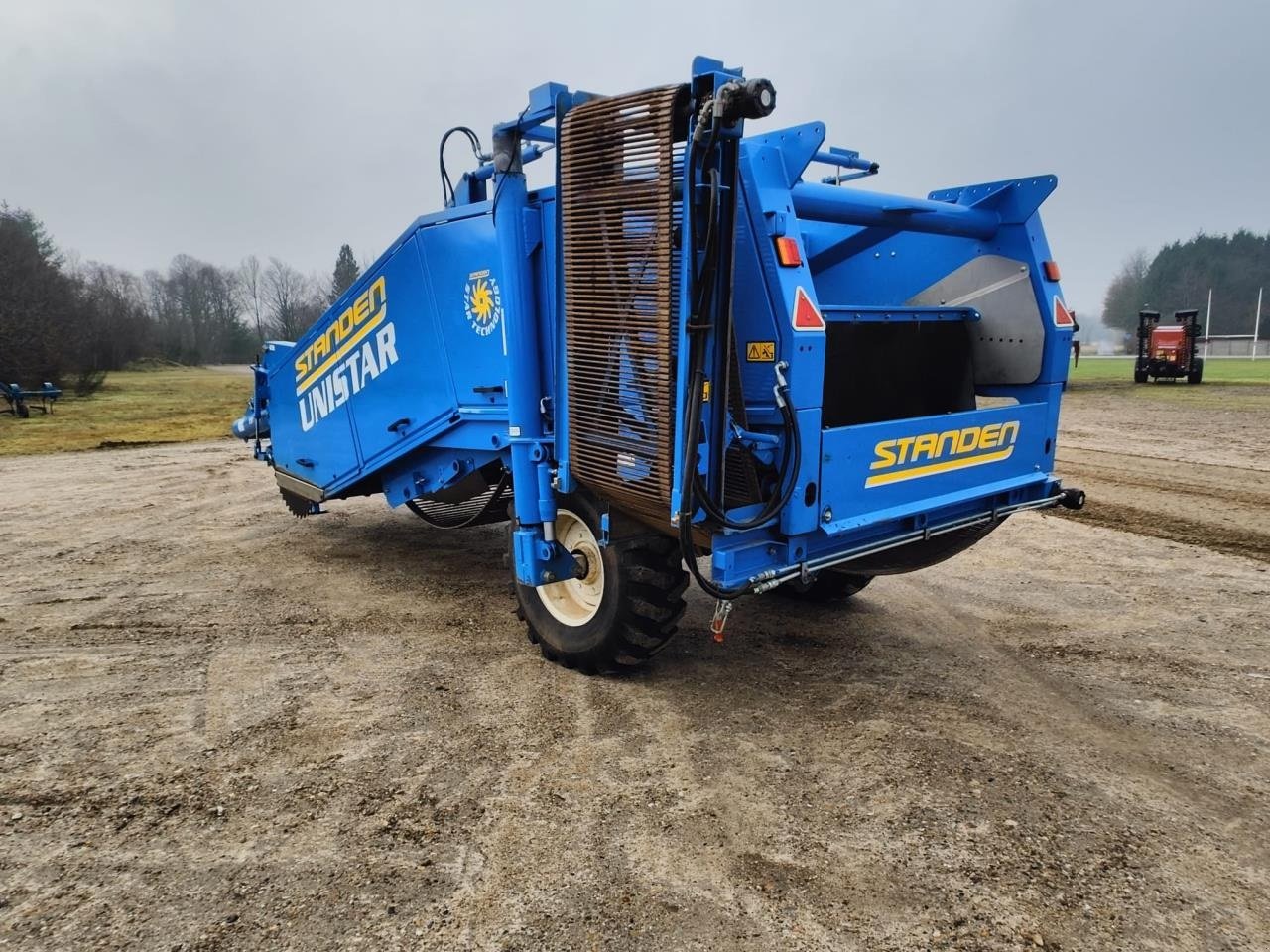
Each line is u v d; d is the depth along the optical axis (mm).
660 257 3357
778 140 3572
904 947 2525
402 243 5641
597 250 3660
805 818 3207
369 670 4758
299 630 5484
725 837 3086
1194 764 3633
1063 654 4914
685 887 2809
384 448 6242
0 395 21875
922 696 4324
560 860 2955
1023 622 5477
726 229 3338
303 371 7223
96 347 42750
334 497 7289
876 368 4641
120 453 15266
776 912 2680
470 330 5113
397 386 5980
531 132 4504
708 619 5562
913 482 4051
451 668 4766
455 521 6602
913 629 5352
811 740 3842
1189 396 21938
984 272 4898
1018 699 4285
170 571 7016
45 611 5918
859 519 3795
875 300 5512
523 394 4391
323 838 3104
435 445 5773
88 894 2793
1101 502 9320
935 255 5145
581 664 4590
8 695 4438
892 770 3568
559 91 3867
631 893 2771
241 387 37094
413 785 3471
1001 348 4895
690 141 3207
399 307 5793
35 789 3465
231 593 6359
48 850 3047
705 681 4527
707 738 3865
